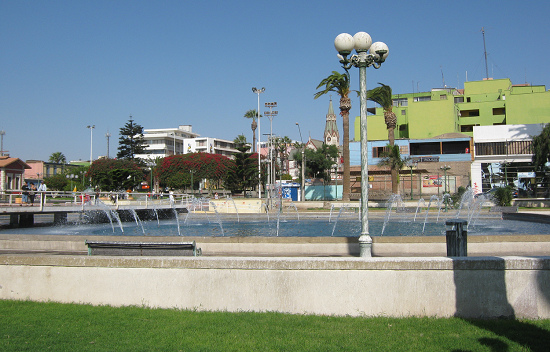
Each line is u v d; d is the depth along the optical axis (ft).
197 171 264.52
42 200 86.12
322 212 112.68
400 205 126.21
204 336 20.02
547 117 223.71
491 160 192.24
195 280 24.09
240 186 231.71
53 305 24.62
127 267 24.82
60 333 20.54
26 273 25.90
